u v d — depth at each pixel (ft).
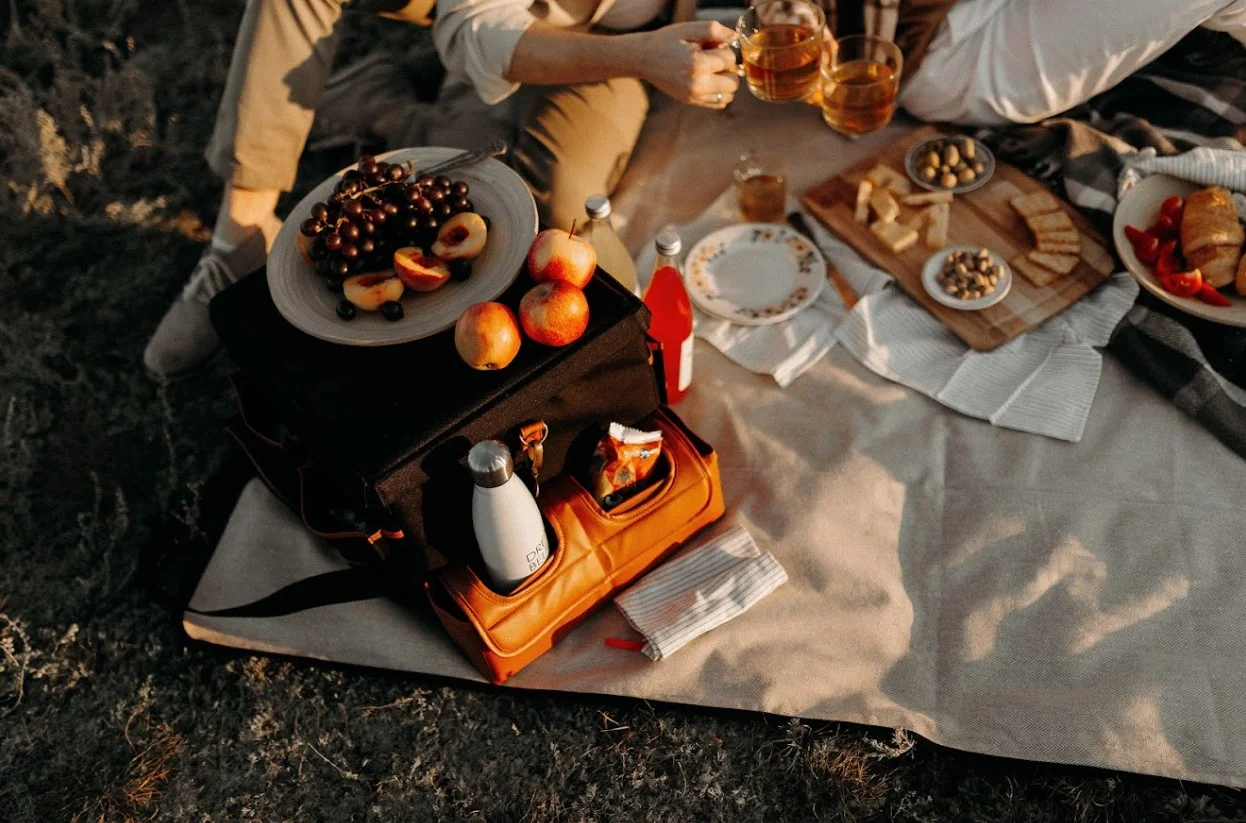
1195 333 7.72
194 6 12.02
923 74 8.87
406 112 9.93
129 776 6.93
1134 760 6.21
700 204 9.29
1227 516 7.02
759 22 7.78
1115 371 7.82
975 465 7.46
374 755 6.93
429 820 6.66
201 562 7.76
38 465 8.60
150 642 7.49
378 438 5.84
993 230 8.50
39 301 9.64
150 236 10.03
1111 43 8.09
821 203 8.87
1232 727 6.25
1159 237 8.01
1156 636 6.60
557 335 5.98
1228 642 6.53
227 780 6.90
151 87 10.91
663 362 6.90
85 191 10.44
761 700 6.64
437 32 8.39
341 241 6.33
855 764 6.53
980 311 8.03
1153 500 7.14
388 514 5.96
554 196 8.59
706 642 6.86
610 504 6.72
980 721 6.48
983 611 6.82
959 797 6.40
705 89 7.67
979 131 9.18
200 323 8.75
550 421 6.37
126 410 8.88
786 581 7.05
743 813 6.51
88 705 7.30
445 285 6.53
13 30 11.46
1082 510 7.15
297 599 6.94
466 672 6.94
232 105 8.12
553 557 6.47
